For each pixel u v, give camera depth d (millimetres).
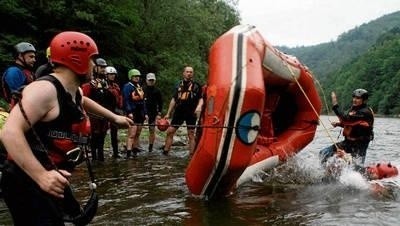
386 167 7406
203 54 33250
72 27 20594
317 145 14359
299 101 9141
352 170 7352
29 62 5992
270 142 8312
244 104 5789
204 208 5414
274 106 8664
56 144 2736
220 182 5898
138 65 25688
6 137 2518
